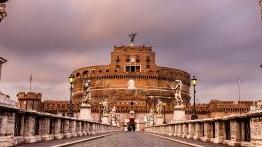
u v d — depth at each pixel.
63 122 32.47
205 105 155.00
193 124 35.31
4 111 17.00
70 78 44.41
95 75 183.25
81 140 29.09
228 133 23.36
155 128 81.38
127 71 183.12
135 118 156.62
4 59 17.00
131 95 174.00
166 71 186.50
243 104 145.75
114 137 43.44
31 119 21.73
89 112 52.34
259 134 16.39
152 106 153.50
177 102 55.16
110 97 170.50
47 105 162.25
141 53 186.50
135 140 35.22
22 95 157.75
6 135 17.41
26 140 21.12
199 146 21.98
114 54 185.50
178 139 34.69
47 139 25.72
